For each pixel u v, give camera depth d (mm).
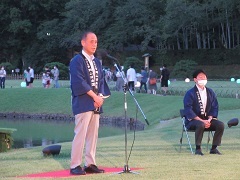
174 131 25609
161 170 13242
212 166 13844
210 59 97875
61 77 87875
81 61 12812
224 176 12258
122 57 99875
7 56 115375
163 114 39469
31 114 49438
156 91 52688
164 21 90562
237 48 95750
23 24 108062
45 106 50188
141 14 93750
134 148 18609
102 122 43438
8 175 13281
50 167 14375
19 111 50281
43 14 112438
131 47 107625
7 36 113562
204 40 100938
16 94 53656
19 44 111438
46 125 41812
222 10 93500
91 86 12867
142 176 12383
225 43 98688
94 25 98125
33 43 111438
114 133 34312
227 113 34469
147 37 93250
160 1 93875
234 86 62938
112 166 14336
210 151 16734
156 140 21484
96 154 16875
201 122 16578
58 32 104125
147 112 41938
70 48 105188
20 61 114688
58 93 52594
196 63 90688
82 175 12727
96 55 13648
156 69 99250
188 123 17125
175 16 88000
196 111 16953
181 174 12578
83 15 99500
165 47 102438
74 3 99250
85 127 12867
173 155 16328
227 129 24266
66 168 14211
